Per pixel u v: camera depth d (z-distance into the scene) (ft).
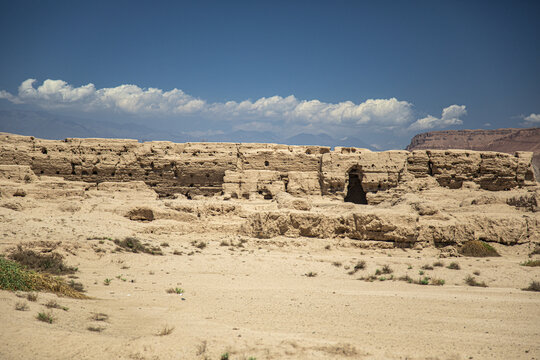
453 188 204.74
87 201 140.36
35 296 47.24
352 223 117.08
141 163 211.61
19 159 203.10
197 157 212.02
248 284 76.79
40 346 33.86
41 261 74.18
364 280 83.41
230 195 196.65
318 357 36.19
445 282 81.71
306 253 108.88
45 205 131.95
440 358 37.50
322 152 220.43
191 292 66.39
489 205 142.00
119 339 37.93
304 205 136.05
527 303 62.49
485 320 52.95
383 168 200.34
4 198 138.21
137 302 56.90
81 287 62.85
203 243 111.24
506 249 112.98
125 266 84.02
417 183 199.31
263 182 198.29
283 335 42.45
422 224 113.29
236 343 38.65
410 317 53.88
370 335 44.88
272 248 112.37
